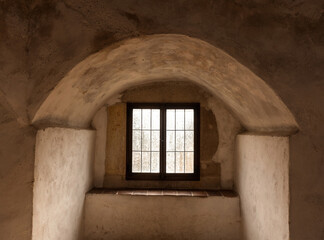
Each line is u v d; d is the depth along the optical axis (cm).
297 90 251
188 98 502
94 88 368
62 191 341
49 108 283
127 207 446
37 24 252
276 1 244
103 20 250
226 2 247
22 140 258
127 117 504
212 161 498
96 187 496
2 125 254
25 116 257
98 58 278
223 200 444
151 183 498
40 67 256
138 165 506
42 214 281
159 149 504
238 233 441
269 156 307
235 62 261
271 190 299
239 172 452
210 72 338
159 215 445
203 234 442
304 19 245
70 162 369
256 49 249
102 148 501
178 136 506
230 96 386
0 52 248
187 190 484
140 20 249
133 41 262
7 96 253
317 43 246
